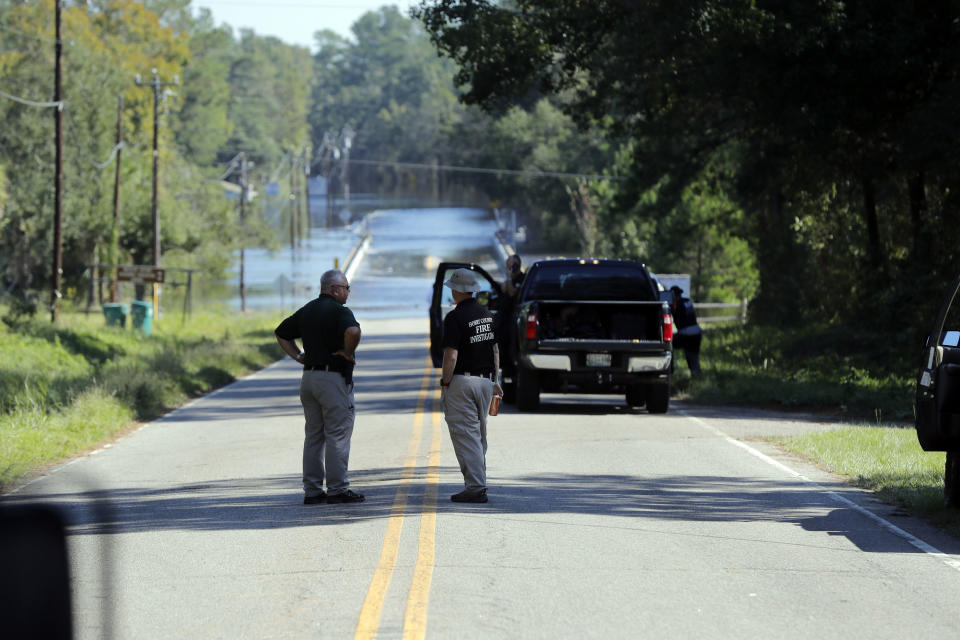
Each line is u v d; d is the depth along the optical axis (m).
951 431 36.12
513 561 31.30
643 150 157.75
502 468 49.47
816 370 94.69
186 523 37.31
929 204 115.50
